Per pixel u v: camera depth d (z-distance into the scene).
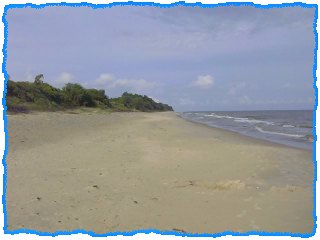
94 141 13.12
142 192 6.50
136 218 5.17
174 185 7.06
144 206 5.69
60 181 7.02
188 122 31.88
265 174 8.37
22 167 8.04
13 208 5.45
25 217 5.11
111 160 9.41
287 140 16.91
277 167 9.16
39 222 4.94
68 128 17.30
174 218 5.18
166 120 32.84
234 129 25.14
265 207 5.67
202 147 12.61
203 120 43.91
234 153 11.27
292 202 5.93
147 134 17.02
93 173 7.83
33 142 11.66
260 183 7.46
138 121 29.27
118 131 17.92
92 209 5.50
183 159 10.04
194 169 8.73
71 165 8.54
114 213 5.36
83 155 9.95
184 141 14.42
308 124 33.09
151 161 9.55
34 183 6.80
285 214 5.34
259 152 11.55
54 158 9.29
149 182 7.26
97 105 43.69
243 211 5.48
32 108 25.08
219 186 7.00
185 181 7.40
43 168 8.06
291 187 6.98
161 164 9.21
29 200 5.83
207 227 4.84
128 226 4.86
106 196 6.18
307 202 5.92
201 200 6.05
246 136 18.45
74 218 5.12
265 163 9.64
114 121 26.80
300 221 5.04
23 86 27.55
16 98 24.78
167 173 8.18
